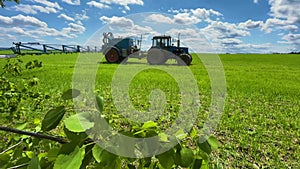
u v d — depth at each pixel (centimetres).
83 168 77
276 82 1320
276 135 482
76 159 69
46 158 82
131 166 95
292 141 459
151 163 93
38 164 71
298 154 392
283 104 792
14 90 250
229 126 509
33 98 281
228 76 1559
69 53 2666
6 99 235
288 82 1329
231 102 788
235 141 441
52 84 980
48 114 82
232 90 1013
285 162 371
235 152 380
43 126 80
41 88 834
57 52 2928
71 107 85
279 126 545
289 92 1005
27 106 477
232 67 2242
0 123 342
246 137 455
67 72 1362
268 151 400
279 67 2361
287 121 580
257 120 581
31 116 450
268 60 3250
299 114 654
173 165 89
